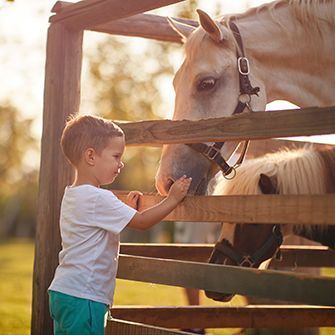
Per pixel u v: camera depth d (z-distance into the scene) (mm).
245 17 4812
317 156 4520
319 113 3061
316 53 4711
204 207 3596
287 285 3109
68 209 3609
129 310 4508
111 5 4309
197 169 4238
